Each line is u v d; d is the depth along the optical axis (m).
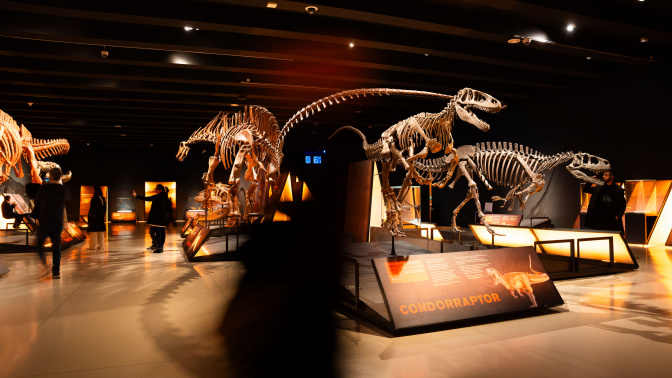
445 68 10.78
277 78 11.54
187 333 3.80
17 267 7.29
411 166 6.27
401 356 3.23
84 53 9.17
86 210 22.50
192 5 7.52
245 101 13.20
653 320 4.11
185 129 17.12
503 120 15.07
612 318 4.17
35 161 11.56
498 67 11.47
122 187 23.19
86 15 7.16
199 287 5.66
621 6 8.21
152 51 9.61
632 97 10.90
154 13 7.30
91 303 4.84
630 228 10.48
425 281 3.97
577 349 3.35
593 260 6.73
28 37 7.88
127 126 16.44
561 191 12.98
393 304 3.74
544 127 13.48
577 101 12.38
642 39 9.07
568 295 5.11
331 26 8.45
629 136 10.97
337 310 4.56
